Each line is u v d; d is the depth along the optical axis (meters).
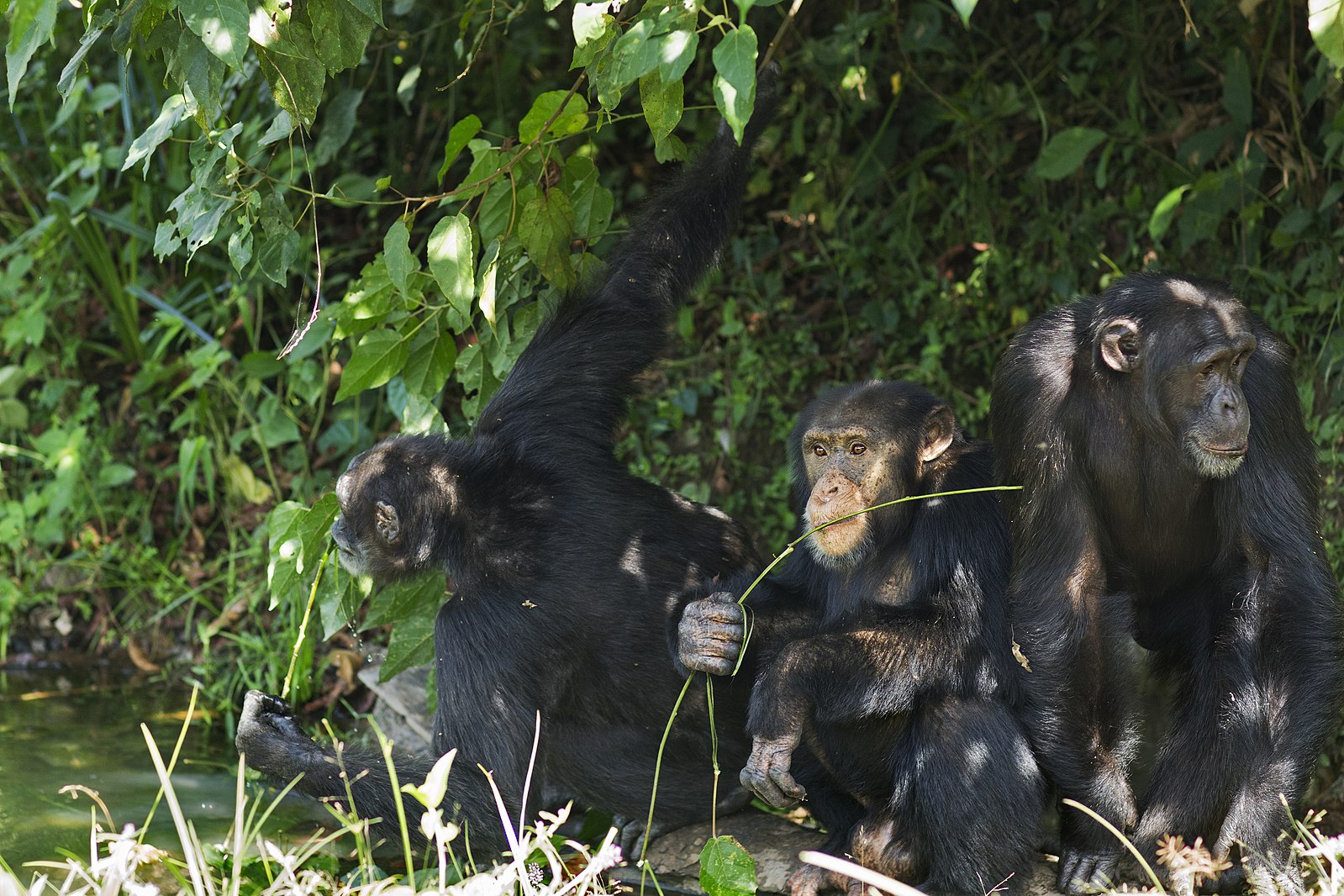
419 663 12.70
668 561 11.69
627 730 11.55
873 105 17.86
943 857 10.01
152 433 18.36
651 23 8.78
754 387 16.67
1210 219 14.94
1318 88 14.66
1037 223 16.42
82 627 17.31
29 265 18.14
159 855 9.55
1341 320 14.45
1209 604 10.56
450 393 17.64
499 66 18.61
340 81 18.36
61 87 9.90
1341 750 12.09
